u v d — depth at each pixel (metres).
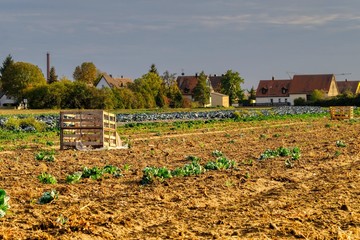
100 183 22.88
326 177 24.11
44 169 27.66
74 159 32.62
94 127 40.19
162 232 15.01
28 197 19.78
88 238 14.31
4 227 15.12
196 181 22.98
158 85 155.38
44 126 64.81
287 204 18.45
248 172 25.42
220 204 18.94
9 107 154.62
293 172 25.66
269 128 63.69
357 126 63.97
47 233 14.72
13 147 42.31
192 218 16.61
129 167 27.86
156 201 19.03
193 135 54.16
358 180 23.05
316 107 148.00
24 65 163.50
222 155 33.66
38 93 139.75
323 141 43.34
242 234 14.72
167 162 30.61
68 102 138.38
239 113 92.31
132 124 72.56
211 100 195.00
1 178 24.41
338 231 14.85
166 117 92.62
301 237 14.38
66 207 17.84
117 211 17.31
